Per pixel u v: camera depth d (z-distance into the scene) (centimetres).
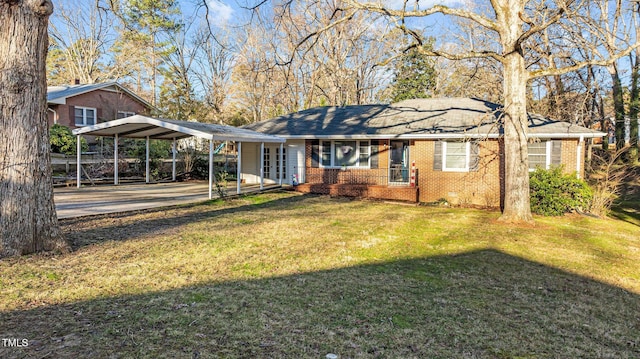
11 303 407
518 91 1052
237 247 700
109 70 3491
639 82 2236
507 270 618
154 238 744
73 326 357
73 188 1585
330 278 538
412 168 1555
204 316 392
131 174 2072
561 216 1228
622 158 2195
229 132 1482
